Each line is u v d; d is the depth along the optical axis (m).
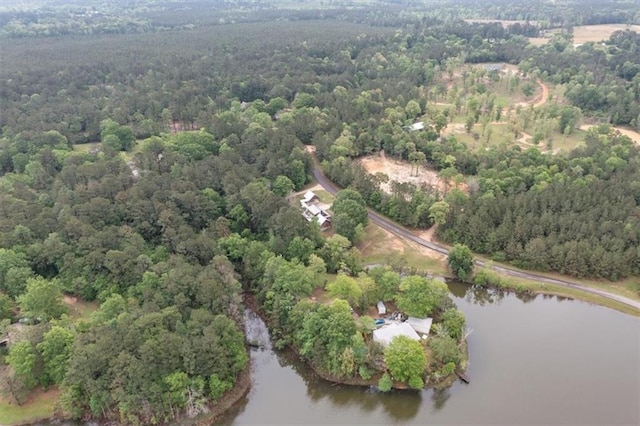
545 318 136.25
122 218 153.00
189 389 102.19
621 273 146.50
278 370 121.12
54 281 126.56
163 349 101.69
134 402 98.06
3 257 126.25
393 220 179.50
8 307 119.19
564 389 111.81
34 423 102.06
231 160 192.25
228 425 106.38
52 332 106.62
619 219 157.00
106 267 130.25
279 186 182.00
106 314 114.50
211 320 113.25
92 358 100.44
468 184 187.50
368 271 140.38
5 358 107.50
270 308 130.88
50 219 144.62
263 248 145.25
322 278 137.12
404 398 110.56
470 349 123.44
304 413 109.94
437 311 127.88
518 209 164.25
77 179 175.12
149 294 119.94
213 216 162.25
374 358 113.00
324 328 114.88
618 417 104.81
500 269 153.12
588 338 128.12
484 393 110.81
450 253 150.25
